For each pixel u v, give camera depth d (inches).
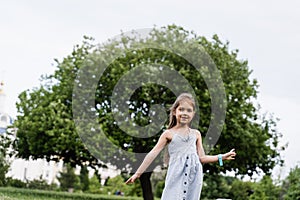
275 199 1139.9
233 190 1167.6
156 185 1222.3
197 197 218.1
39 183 1078.4
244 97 757.3
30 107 803.4
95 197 847.1
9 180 966.4
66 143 693.9
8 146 829.2
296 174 941.8
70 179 1540.4
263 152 764.6
